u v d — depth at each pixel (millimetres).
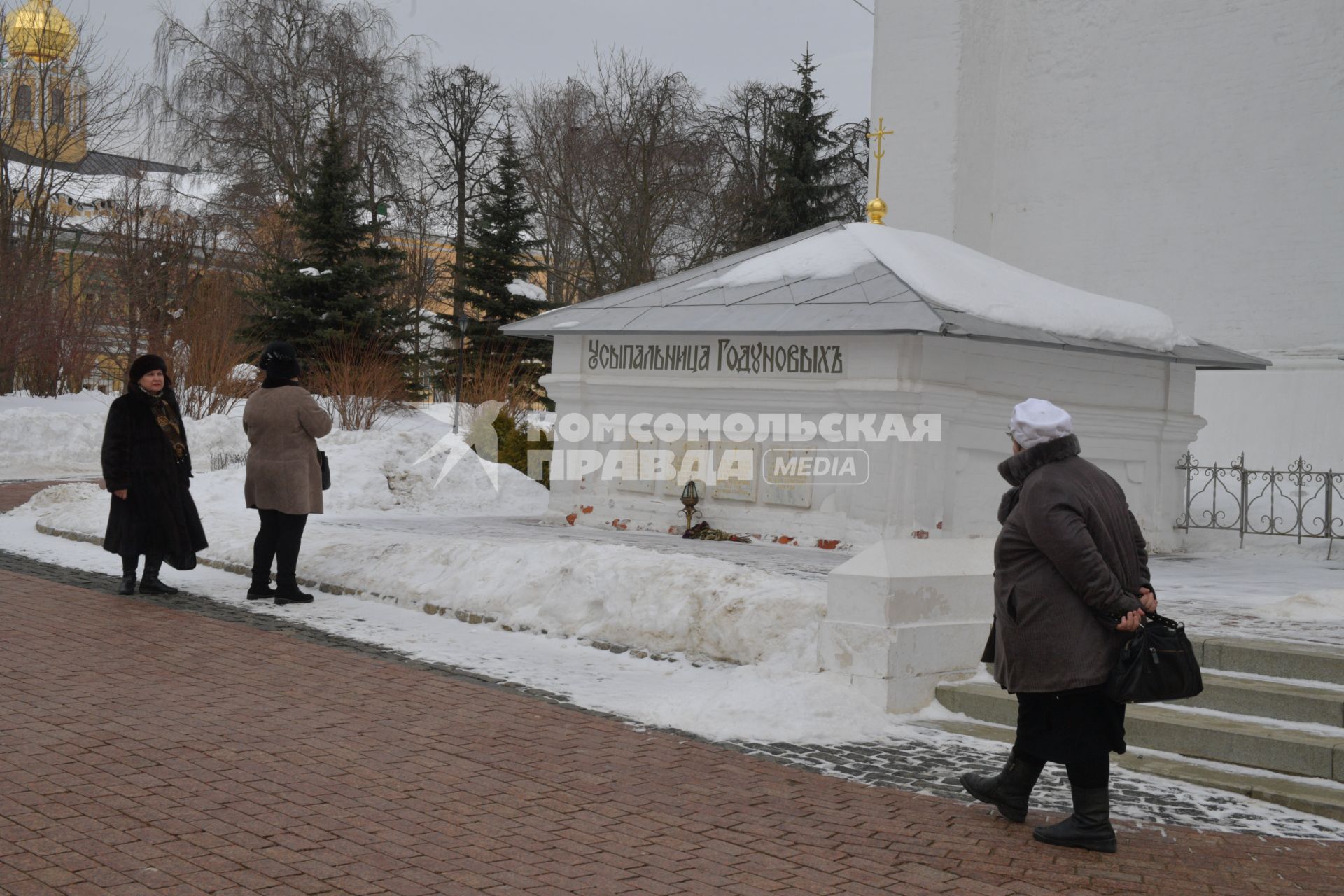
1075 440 5387
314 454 10203
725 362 13680
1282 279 19234
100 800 5109
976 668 7852
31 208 35062
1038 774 5379
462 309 36562
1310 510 15602
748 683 7461
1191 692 5027
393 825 5004
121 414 10016
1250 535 15555
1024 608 5211
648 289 15406
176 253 36812
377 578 10555
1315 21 18969
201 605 9875
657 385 14195
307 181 38219
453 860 4637
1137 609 5082
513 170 38500
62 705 6617
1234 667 7359
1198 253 20141
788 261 14461
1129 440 14758
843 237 14664
